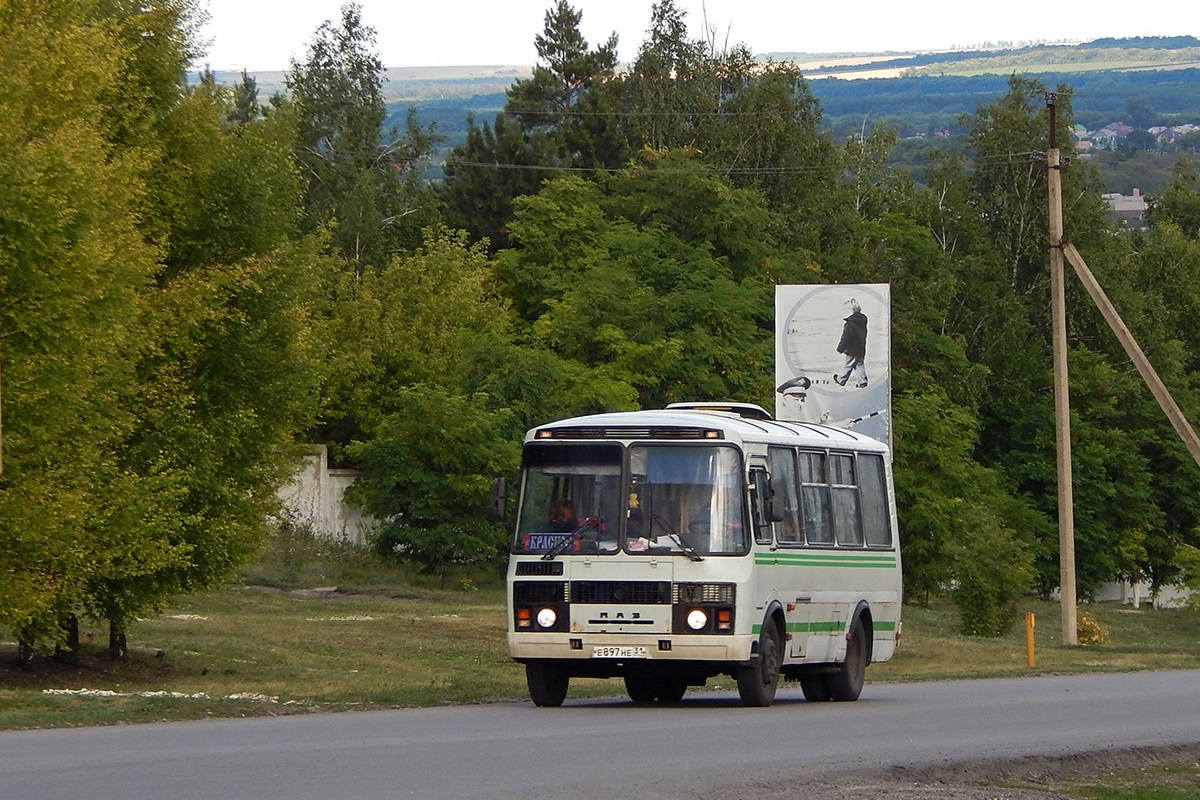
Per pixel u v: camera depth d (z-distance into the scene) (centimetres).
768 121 12400
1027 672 5075
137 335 3794
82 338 3406
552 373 8994
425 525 8669
